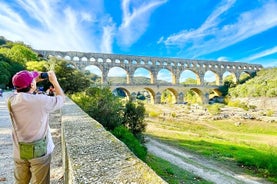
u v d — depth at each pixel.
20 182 4.14
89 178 3.09
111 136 5.77
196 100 131.50
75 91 51.12
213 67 128.25
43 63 59.56
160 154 28.45
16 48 81.38
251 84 115.75
